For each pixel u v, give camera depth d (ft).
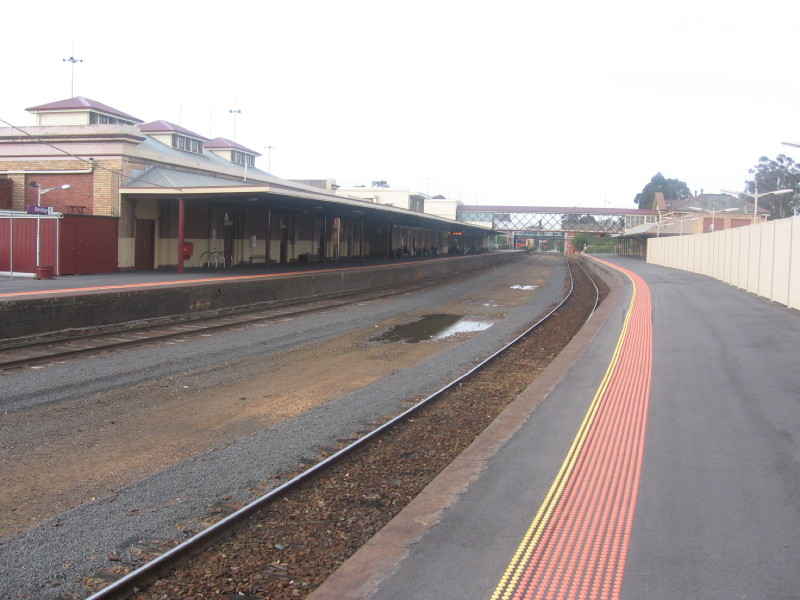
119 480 21.13
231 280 70.90
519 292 109.40
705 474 19.16
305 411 30.12
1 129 88.79
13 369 36.52
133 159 86.63
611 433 23.63
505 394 34.86
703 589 12.66
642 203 426.10
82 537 16.80
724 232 102.01
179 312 61.05
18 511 18.58
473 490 18.16
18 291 53.36
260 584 14.74
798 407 26.55
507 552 14.39
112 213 84.28
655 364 36.60
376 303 83.46
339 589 12.89
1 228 76.54
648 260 200.13
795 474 19.04
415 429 27.71
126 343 45.42
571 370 35.94
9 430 25.85
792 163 276.82
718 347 41.24
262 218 121.80
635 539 14.93
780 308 61.05
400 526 15.80
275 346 47.96
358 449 24.53
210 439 25.73
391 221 171.32
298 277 82.58
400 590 12.81
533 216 334.44
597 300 94.02
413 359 45.21
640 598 12.39
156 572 15.02
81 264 78.07
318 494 20.22
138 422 27.76
